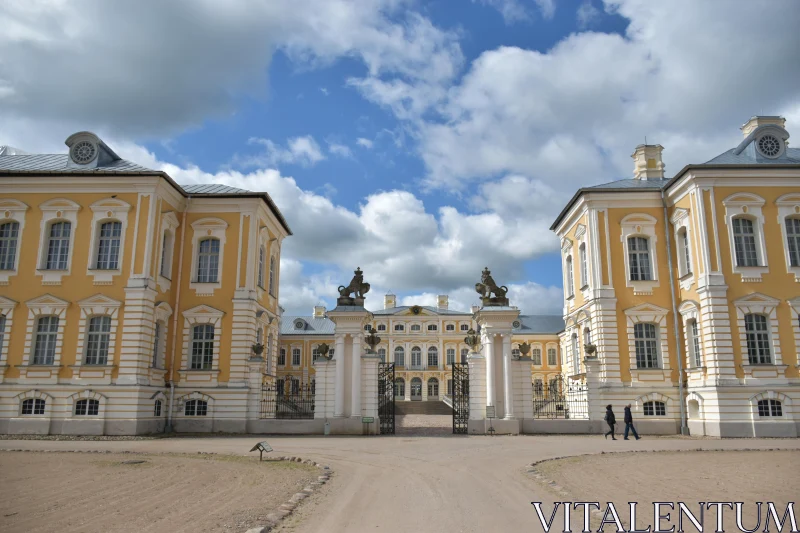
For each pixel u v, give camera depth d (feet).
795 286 107.34
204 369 115.65
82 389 104.47
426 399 315.99
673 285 116.78
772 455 74.90
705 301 107.14
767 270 107.55
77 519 38.70
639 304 116.26
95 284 109.19
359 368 104.53
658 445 86.69
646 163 133.08
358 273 108.99
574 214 129.80
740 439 98.02
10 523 37.68
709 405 104.53
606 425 108.47
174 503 43.80
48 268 110.93
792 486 51.67
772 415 102.53
